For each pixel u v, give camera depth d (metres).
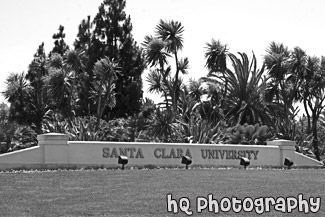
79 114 66.44
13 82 64.25
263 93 59.47
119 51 70.06
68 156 30.64
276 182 26.62
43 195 22.44
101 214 20.00
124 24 71.19
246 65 59.41
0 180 25.08
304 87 61.00
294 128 51.31
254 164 36.38
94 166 31.05
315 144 56.94
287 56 59.84
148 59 52.75
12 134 52.53
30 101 64.19
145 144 32.84
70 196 22.41
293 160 37.78
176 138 43.28
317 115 62.09
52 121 60.84
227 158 35.44
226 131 42.91
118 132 54.00
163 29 53.31
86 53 69.69
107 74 57.50
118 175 26.92
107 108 68.56
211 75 60.50
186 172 28.72
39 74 64.75
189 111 53.72
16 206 20.73
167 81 54.28
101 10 71.25
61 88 57.84
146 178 26.31
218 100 58.00
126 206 21.11
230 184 25.56
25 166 29.66
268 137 41.97
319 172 31.67
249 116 58.03
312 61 59.75
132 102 69.00
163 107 60.25
